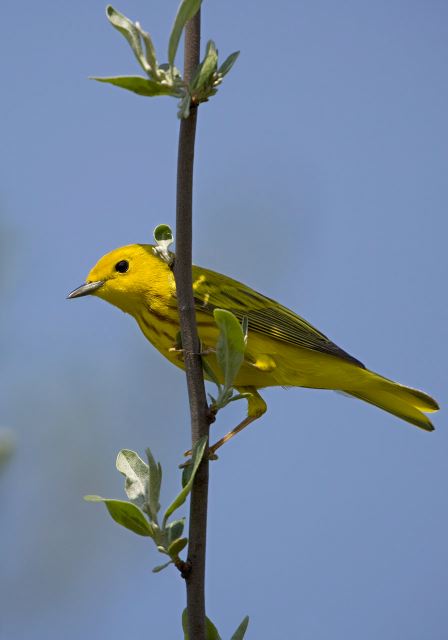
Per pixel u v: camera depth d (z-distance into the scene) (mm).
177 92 6090
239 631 6586
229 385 6672
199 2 5898
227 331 6570
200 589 6469
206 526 6586
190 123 6383
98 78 5898
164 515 6301
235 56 6191
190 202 6594
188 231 6652
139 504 6453
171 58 6039
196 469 6320
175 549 6250
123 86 5984
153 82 5973
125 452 6668
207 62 6055
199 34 6535
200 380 6766
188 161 6496
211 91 6172
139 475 6590
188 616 6469
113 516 6281
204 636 6449
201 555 6508
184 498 6262
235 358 6645
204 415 6746
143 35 5953
